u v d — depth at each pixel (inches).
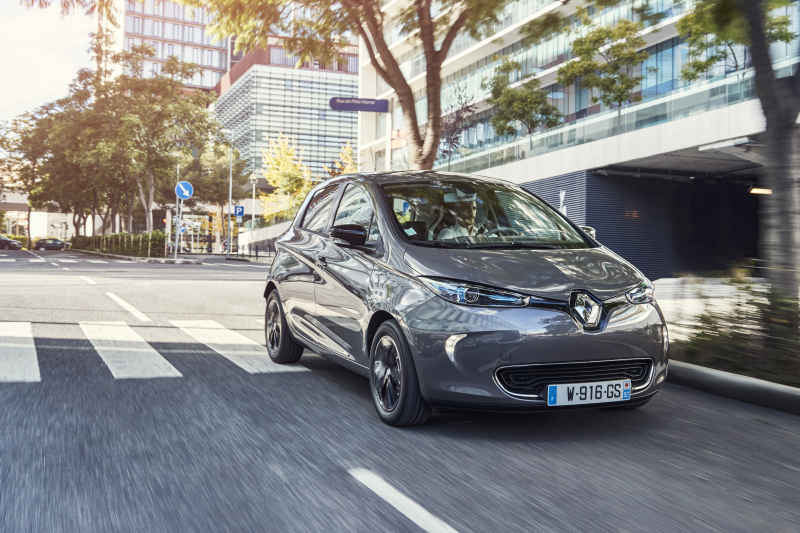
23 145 2170.3
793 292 223.9
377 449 152.8
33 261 1211.9
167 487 127.1
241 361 259.0
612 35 841.5
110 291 548.4
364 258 187.5
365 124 1754.4
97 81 1525.6
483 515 115.6
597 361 155.2
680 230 901.8
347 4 432.1
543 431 169.2
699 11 314.8
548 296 154.6
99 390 206.1
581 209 872.3
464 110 1148.5
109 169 1601.9
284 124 3157.0
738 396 206.4
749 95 678.5
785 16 573.0
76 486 126.8
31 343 288.5
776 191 233.8
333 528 109.5
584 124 887.1
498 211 203.0
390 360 172.1
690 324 242.5
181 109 1497.3
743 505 122.5
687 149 748.6
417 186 207.5
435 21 472.7
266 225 2197.3
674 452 153.6
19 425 166.9
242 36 450.3
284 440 158.9
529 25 428.1
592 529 110.6
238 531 108.0
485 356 151.4
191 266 1179.3
